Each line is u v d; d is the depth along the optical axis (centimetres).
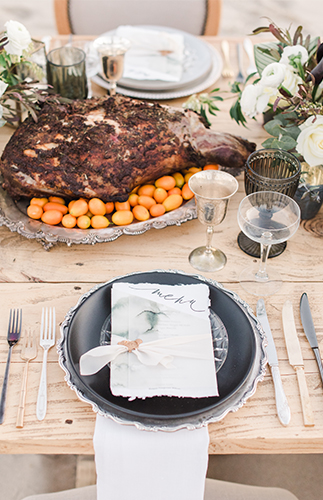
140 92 148
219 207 90
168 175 118
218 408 71
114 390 72
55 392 76
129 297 85
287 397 76
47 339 83
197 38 170
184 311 84
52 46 164
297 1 409
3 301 92
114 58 131
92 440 71
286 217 93
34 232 100
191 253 104
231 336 80
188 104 130
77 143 103
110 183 104
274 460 124
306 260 103
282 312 89
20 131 107
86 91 140
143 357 75
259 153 106
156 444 69
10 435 71
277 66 93
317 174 109
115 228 102
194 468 70
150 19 197
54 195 109
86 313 83
